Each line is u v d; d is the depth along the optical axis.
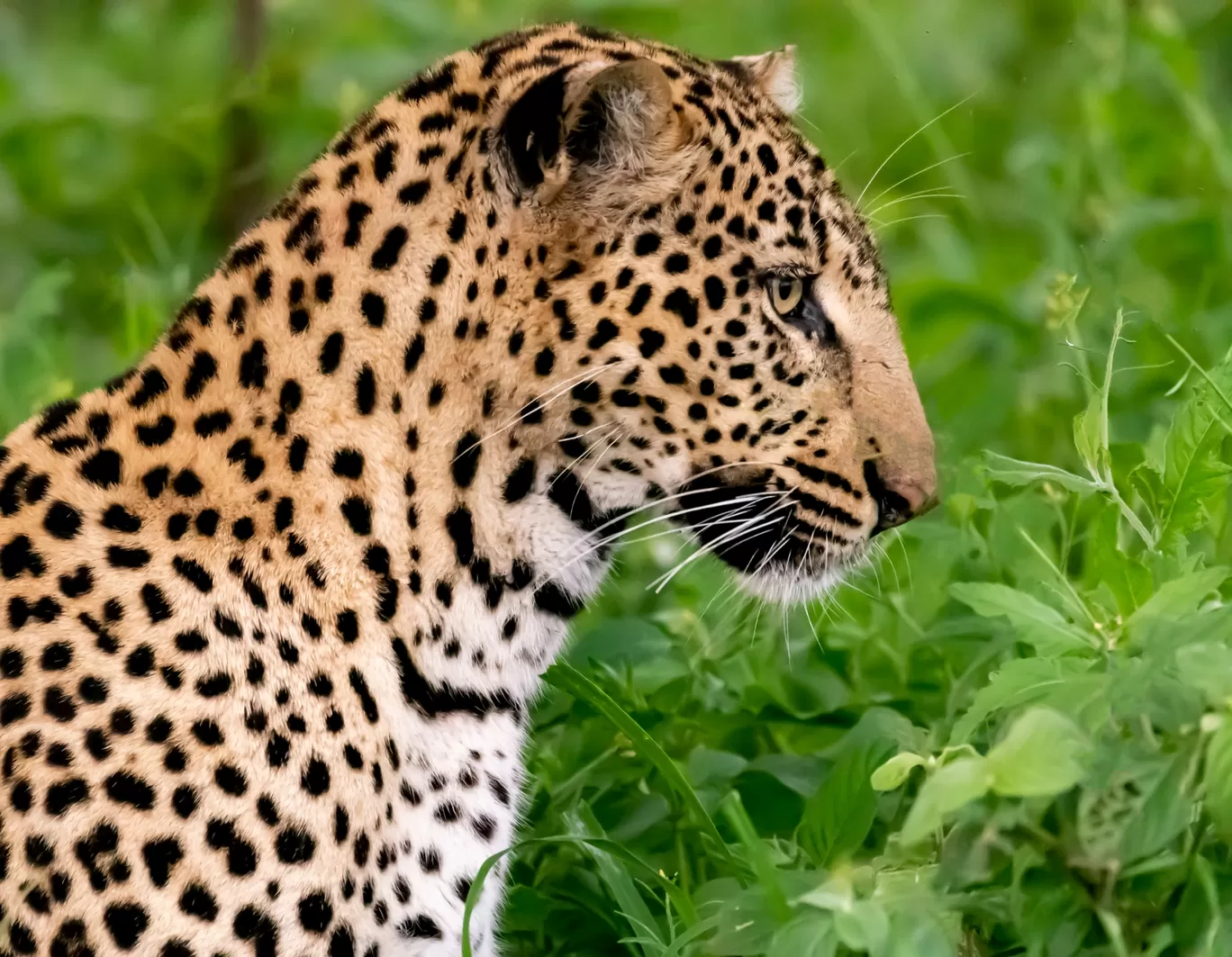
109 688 7.62
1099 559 8.04
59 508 7.98
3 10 22.88
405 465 8.12
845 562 9.09
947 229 16.78
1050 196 15.59
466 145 8.27
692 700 10.09
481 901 8.32
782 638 10.72
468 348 8.17
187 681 7.67
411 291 8.17
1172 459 8.13
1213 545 9.56
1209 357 12.43
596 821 8.94
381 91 16.19
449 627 8.25
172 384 8.23
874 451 8.89
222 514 7.93
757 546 9.06
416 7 16.36
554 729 10.22
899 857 7.20
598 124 8.15
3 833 7.56
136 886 7.48
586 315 8.25
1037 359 13.82
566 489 8.47
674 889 7.63
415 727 8.13
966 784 6.31
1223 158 14.70
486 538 8.30
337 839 7.80
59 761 7.55
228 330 8.28
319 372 8.12
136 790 7.52
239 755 7.64
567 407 8.31
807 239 8.66
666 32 18.12
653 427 8.51
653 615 11.13
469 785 8.30
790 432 8.75
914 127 19.73
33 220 17.36
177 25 21.70
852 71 21.23
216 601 7.80
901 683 10.24
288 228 8.41
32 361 13.31
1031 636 7.31
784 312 8.66
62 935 7.51
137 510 7.94
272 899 7.64
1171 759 6.64
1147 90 17.53
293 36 17.89
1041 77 20.69
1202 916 6.71
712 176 8.39
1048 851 6.77
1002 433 13.71
